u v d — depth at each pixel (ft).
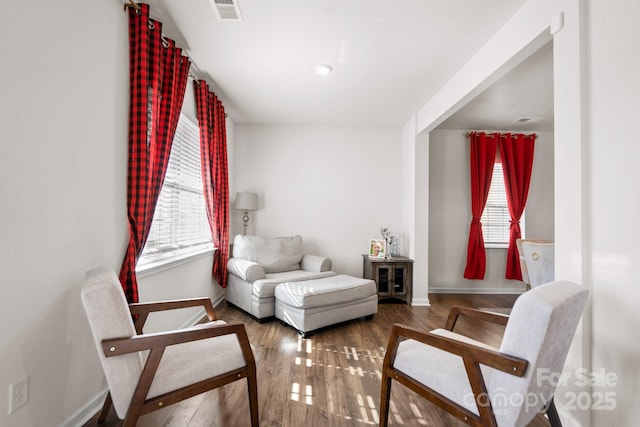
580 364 4.86
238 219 14.48
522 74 9.32
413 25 7.07
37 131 4.21
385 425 4.99
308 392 6.15
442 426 5.21
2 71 3.71
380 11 6.58
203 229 11.40
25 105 4.02
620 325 4.36
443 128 15.12
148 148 6.53
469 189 15.28
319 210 14.85
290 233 14.74
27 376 4.09
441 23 7.00
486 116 13.17
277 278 10.90
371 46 7.97
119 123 6.01
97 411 5.38
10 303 3.85
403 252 14.65
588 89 4.87
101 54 5.49
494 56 7.44
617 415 4.38
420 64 8.90
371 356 7.80
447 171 15.30
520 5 6.39
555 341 3.60
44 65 4.30
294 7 6.46
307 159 14.85
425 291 13.00
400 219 15.05
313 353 7.95
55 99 4.50
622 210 4.34
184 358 4.73
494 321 5.38
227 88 10.68
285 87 10.53
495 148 14.89
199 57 8.58
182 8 6.52
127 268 6.06
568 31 5.15
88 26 5.15
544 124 14.21
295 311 9.21
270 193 14.71
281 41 7.76
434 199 15.31
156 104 6.68
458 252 15.29
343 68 9.16
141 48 6.27
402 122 14.29
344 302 9.89
